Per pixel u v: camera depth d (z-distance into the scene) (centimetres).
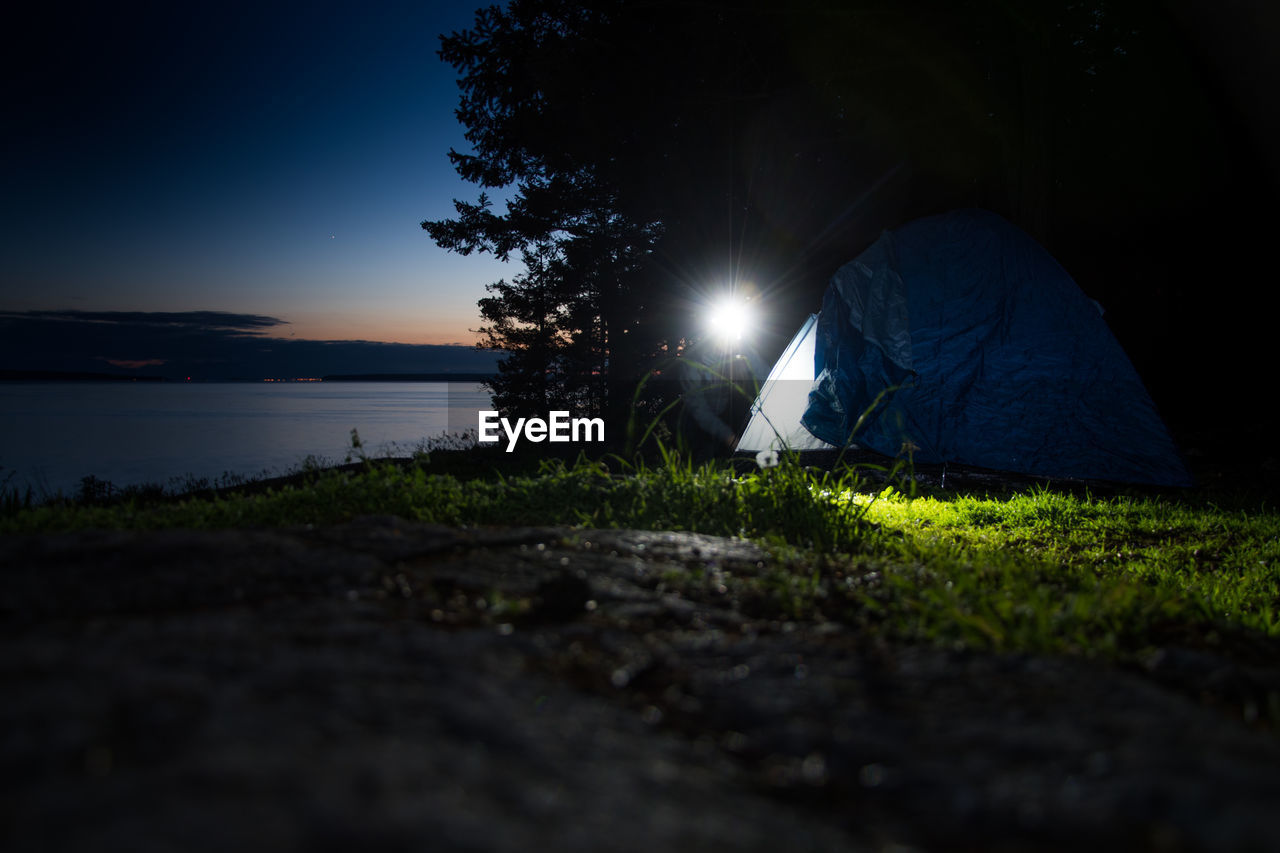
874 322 1003
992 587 344
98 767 94
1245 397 1491
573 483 515
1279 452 1077
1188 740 127
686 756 128
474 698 135
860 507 502
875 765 126
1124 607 284
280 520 424
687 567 292
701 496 486
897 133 1504
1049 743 128
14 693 115
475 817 93
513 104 1680
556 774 111
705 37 1459
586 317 2284
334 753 105
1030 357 934
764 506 477
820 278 1616
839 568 327
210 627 163
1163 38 1452
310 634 163
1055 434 913
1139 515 702
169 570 219
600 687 159
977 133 1509
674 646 188
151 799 88
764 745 136
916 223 1038
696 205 1614
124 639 150
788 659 179
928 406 959
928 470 948
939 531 589
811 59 1448
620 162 1634
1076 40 1509
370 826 88
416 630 178
